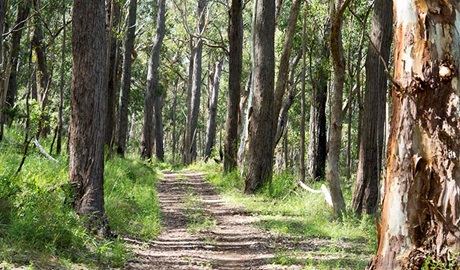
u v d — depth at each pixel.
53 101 29.66
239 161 24.69
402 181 6.04
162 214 15.12
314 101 27.47
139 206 14.34
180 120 69.88
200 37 38.19
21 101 24.59
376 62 15.20
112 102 22.95
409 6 6.06
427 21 5.95
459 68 5.89
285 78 21.22
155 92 40.56
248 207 16.44
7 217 8.27
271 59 19.95
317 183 22.34
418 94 5.97
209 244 11.23
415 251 5.96
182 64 58.00
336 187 14.34
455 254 5.80
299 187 18.44
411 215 5.99
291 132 43.09
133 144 58.94
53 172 13.41
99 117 10.15
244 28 41.81
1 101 17.19
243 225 13.62
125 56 30.45
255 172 19.88
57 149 18.83
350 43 22.23
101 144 10.19
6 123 22.86
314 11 23.94
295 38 25.88
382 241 6.20
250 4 40.88
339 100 14.11
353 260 9.61
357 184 15.44
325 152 29.30
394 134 6.13
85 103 10.05
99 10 10.12
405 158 6.02
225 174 26.02
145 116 40.53
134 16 30.20
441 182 5.88
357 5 22.61
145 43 43.75
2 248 7.32
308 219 14.20
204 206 17.19
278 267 9.07
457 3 5.95
